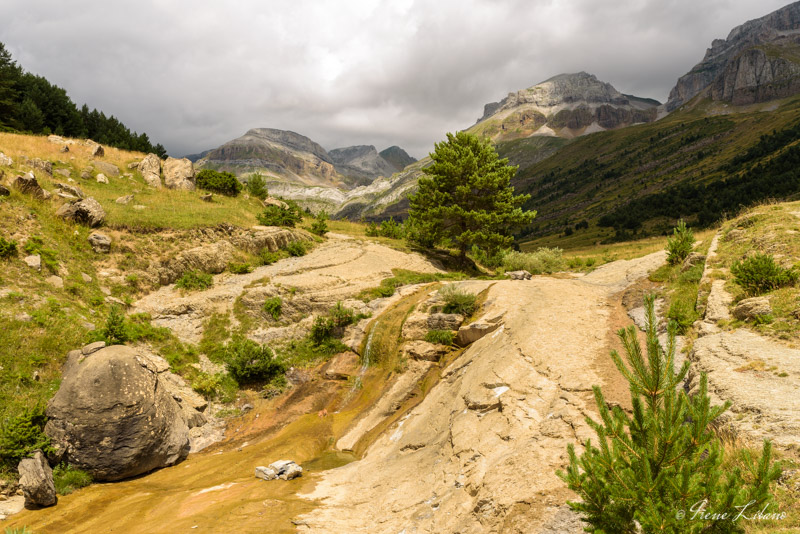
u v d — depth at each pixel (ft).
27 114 170.30
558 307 69.46
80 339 65.57
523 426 40.50
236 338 83.92
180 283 92.43
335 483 48.55
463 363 64.39
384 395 69.62
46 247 79.66
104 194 111.96
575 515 26.73
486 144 139.64
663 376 18.25
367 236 150.10
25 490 45.93
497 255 140.97
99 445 52.85
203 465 57.88
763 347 37.24
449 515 34.01
